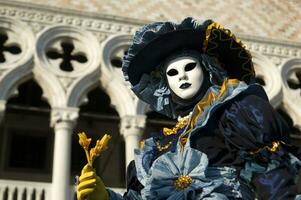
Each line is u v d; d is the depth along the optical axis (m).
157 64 3.29
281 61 15.19
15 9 13.73
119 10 14.69
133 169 3.07
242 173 2.51
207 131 2.72
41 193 12.58
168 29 3.12
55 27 13.77
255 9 16.09
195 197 2.60
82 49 13.80
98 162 16.97
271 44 15.34
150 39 3.17
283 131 2.49
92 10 14.40
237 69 3.30
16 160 16.89
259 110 2.53
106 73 13.48
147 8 15.03
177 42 3.15
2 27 13.45
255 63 14.98
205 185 2.58
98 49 13.80
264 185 2.35
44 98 13.06
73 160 17.11
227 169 2.58
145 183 2.81
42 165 17.05
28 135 17.25
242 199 2.54
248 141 2.48
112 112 16.70
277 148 2.41
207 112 2.76
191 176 2.63
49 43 13.60
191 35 3.12
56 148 12.41
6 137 17.05
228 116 2.62
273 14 16.14
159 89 3.22
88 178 2.49
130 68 3.33
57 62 13.41
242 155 2.48
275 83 14.73
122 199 2.81
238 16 15.80
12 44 13.38
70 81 13.23
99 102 16.48
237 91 2.68
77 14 14.12
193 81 3.03
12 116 17.23
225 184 2.57
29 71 13.08
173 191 2.65
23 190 12.56
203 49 3.14
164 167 2.69
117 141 17.28
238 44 3.17
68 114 12.79
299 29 16.03
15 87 12.87
